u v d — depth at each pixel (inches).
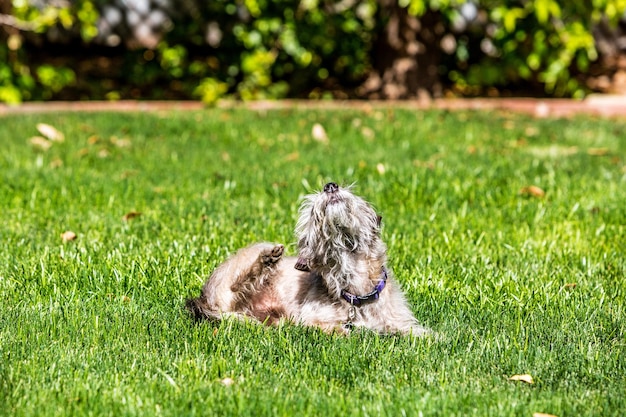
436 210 343.9
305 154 444.1
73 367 204.2
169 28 663.1
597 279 272.2
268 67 619.5
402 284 264.2
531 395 191.0
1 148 446.0
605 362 210.7
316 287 236.5
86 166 415.8
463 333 227.5
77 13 575.8
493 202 352.8
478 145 470.3
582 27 609.3
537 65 610.2
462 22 675.4
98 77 676.7
